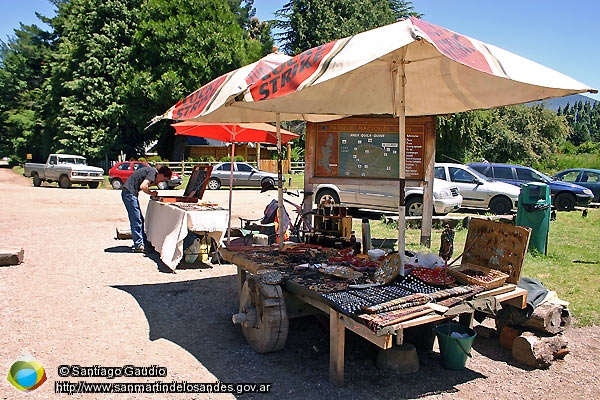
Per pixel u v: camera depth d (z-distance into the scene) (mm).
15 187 23078
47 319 4840
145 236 8703
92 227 10836
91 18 30656
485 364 4078
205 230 6984
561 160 33344
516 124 33250
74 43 32531
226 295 5824
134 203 8109
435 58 4316
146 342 4379
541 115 33969
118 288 6004
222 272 6934
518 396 3557
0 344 4184
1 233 9750
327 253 5008
